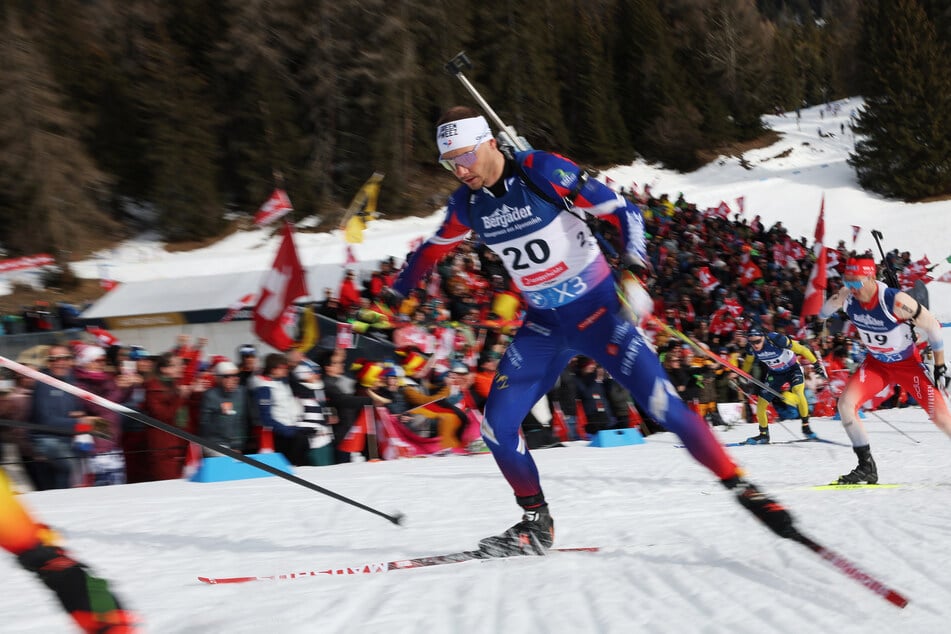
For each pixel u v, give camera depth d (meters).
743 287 34.06
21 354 16.92
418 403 15.82
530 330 6.46
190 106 58.47
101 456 13.28
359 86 63.53
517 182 6.06
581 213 6.18
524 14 73.69
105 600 3.58
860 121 73.69
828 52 126.19
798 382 17.91
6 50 47.75
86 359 13.73
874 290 10.98
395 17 61.88
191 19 63.91
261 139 60.88
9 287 44.78
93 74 59.12
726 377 21.80
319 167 61.12
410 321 18.84
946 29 86.50
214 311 20.80
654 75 83.06
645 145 83.12
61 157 48.75
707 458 5.62
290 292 16.72
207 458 13.41
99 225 51.41
